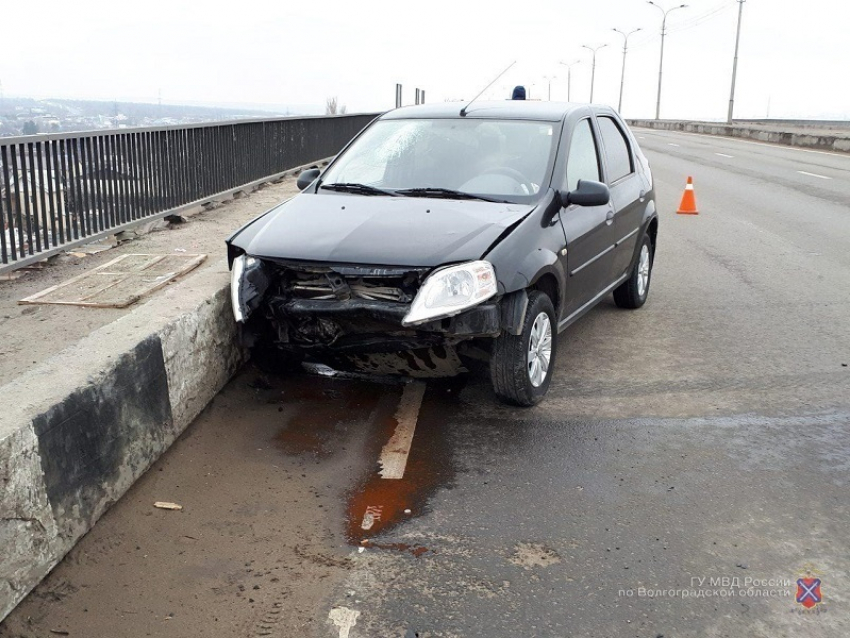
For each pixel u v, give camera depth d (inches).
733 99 2149.4
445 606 132.3
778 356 255.8
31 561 132.3
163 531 153.9
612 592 135.9
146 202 356.8
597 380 235.1
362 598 134.6
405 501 166.7
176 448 184.5
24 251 273.4
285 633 126.2
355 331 192.7
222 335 214.8
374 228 199.3
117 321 186.4
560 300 219.1
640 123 3142.2
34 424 133.4
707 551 148.0
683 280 365.1
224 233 355.3
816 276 369.4
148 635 125.8
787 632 126.0
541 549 148.7
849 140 1301.7
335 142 775.7
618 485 172.7
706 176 879.1
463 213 206.4
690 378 236.7
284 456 186.5
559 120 243.8
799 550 148.4
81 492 147.6
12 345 205.3
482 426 202.8
